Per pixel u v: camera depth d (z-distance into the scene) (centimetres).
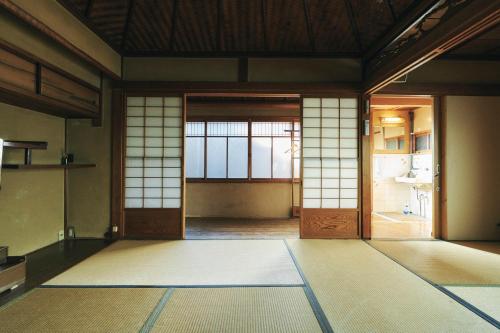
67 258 327
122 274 278
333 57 423
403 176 671
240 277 271
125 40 398
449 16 222
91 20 331
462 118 422
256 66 423
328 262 313
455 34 221
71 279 266
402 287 249
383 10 337
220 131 623
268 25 376
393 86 419
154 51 419
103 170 417
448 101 421
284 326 188
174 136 423
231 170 623
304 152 427
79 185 415
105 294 235
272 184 613
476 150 422
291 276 273
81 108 364
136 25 375
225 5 348
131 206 423
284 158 624
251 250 359
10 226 318
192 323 191
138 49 417
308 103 425
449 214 419
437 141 427
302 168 426
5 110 309
